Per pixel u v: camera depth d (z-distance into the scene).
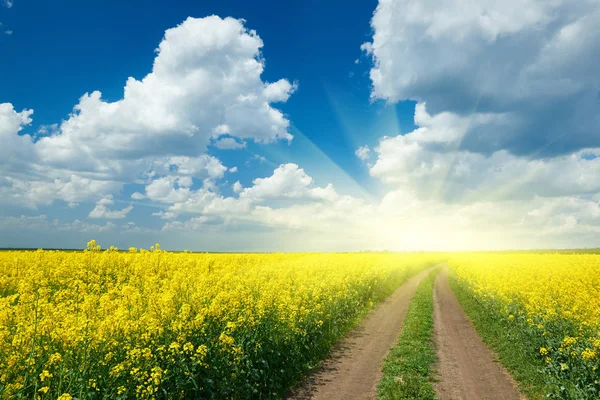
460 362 12.48
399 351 13.16
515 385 10.46
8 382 6.08
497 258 47.19
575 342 10.38
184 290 11.93
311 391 9.88
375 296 24.86
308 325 13.31
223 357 8.60
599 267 29.28
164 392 6.95
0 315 7.88
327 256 46.25
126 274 18.97
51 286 15.05
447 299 26.41
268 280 19.66
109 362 7.00
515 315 15.86
